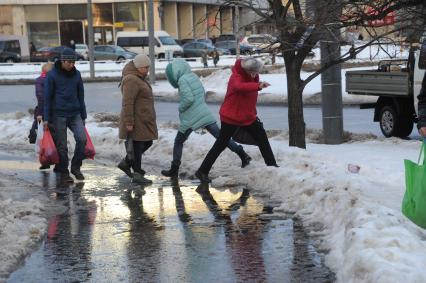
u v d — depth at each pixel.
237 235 20.94
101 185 29.83
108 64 158.00
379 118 45.34
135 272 17.56
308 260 18.23
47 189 29.03
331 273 17.09
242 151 31.11
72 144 42.41
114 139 41.81
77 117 31.73
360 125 53.12
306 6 28.50
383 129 44.53
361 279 14.99
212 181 29.42
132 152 29.92
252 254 18.92
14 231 21.12
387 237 16.48
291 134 34.06
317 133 43.12
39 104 36.06
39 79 36.03
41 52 177.50
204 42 173.00
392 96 43.06
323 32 28.23
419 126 17.66
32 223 22.33
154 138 30.09
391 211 19.16
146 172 32.84
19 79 124.50
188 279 16.94
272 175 27.91
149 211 24.50
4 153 41.03
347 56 32.00
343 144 38.97
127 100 29.38
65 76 31.22
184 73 30.84
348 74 46.91
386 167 28.89
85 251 19.55
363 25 26.66
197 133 41.62
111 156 38.72
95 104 81.44
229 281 16.73
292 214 23.50
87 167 34.97
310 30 30.67
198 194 27.25
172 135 39.75
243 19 37.97
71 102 31.39
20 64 160.88
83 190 28.73
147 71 29.98
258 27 33.06
